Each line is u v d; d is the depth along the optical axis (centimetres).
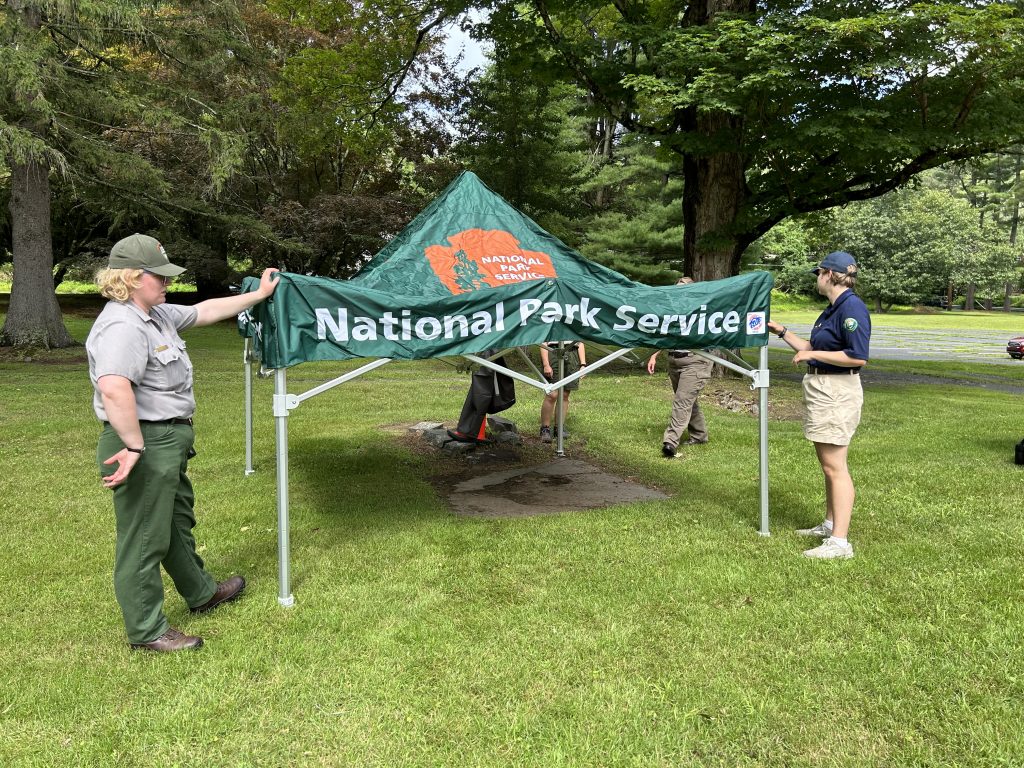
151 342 313
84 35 1628
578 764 256
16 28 1475
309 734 273
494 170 2142
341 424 923
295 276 383
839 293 449
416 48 1716
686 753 263
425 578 422
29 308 1761
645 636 349
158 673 315
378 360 411
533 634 351
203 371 1494
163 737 270
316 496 596
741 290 495
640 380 1390
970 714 281
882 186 1338
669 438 738
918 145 1133
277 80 2350
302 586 411
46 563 443
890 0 1155
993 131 1158
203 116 1844
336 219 2392
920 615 364
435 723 279
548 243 561
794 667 319
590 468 706
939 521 512
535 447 794
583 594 397
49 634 351
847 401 444
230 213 2477
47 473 664
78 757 259
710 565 436
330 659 327
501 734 272
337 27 2509
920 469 658
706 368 735
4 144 1393
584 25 1719
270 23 2548
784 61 1052
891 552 450
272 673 316
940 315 6034
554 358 816
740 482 637
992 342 3131
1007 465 675
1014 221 7369
